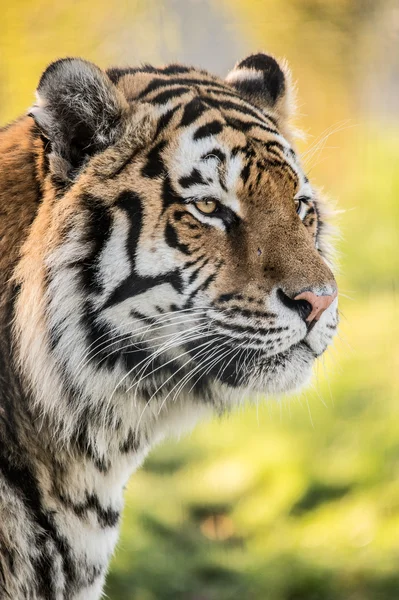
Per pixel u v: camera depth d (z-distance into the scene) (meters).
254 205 6.61
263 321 6.55
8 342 6.52
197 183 6.48
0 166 6.58
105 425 6.84
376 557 12.20
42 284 6.39
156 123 6.58
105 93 6.46
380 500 13.41
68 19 16.95
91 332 6.50
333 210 7.96
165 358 6.72
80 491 6.86
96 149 6.49
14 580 6.46
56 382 6.57
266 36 22.86
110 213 6.38
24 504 6.53
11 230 6.46
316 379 7.80
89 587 7.02
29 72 16.64
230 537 13.71
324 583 12.01
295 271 6.55
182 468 15.80
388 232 24.56
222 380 6.93
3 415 6.50
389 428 15.22
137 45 17.72
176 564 12.51
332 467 14.70
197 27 19.86
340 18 23.12
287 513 14.01
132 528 13.05
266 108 7.70
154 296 6.49
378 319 19.84
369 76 25.00
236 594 12.07
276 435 16.02
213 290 6.53
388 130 29.14
